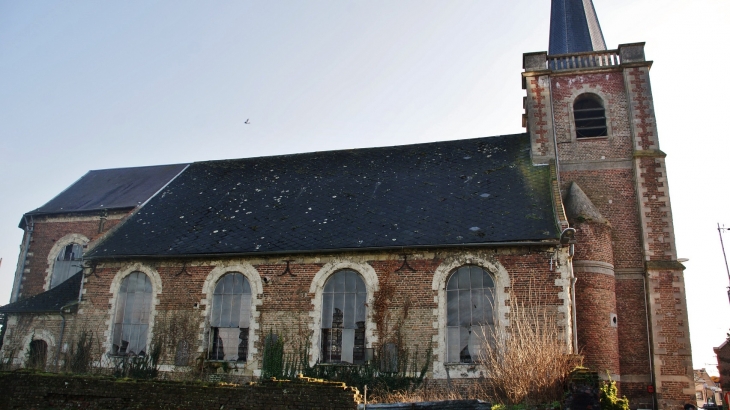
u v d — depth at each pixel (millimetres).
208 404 12492
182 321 19672
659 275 19406
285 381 12336
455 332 17531
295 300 18906
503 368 14930
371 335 17938
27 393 13539
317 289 18766
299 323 18672
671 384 18344
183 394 12703
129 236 21922
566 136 22125
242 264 19734
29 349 21234
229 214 22359
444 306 17672
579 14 25297
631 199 20844
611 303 18938
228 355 19188
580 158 21719
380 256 18562
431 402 11922
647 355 19062
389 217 20031
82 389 13273
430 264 18094
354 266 18672
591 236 19203
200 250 20156
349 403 11852
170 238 21312
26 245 29219
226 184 24953
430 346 17406
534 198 19453
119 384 13125
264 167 25859
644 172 20797
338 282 18828
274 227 20797
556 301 16875
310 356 18266
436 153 23906
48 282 28312
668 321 18938
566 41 24828
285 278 19203
